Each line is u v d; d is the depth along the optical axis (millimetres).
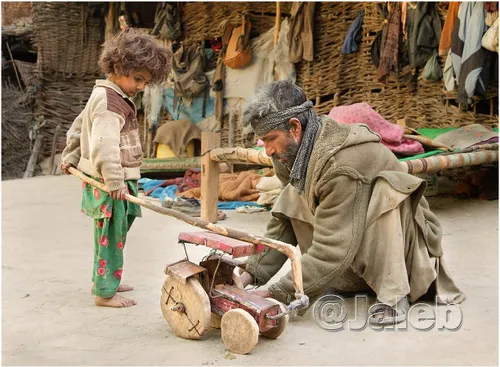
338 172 2422
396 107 7746
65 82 11891
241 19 9305
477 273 3250
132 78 2740
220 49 9680
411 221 2527
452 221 4848
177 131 8977
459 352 2131
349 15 8219
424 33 6668
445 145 5582
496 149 5441
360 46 8109
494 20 5758
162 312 2398
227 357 2084
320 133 2480
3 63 12594
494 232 4402
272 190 5590
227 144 9688
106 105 2648
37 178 10055
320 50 8562
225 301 2248
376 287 2521
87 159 2805
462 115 7055
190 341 2252
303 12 8391
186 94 9773
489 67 6000
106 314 2607
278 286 2391
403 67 7277
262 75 9125
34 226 4988
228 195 6289
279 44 8758
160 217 5391
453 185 6410
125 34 2756
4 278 3232
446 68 6469
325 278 2381
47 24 11477
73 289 3021
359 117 5270
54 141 11766
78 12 11578
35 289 3018
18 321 2510
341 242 2389
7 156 11641
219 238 2225
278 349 2160
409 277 2564
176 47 10297
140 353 2129
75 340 2277
